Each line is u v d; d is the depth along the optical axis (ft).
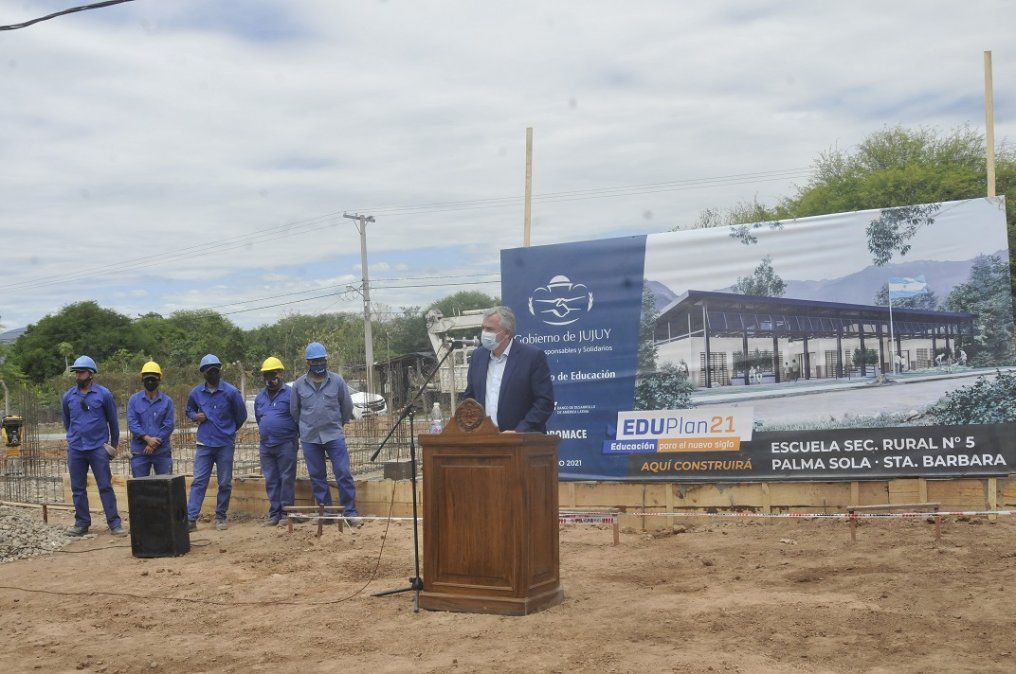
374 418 76.02
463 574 22.49
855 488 33.50
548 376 23.91
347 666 18.74
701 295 35.12
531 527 22.06
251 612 24.06
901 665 17.13
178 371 126.21
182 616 24.09
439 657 18.94
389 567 28.78
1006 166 144.66
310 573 28.43
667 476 35.19
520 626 20.81
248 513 42.47
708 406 34.91
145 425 39.99
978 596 21.54
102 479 39.32
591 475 36.04
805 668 17.12
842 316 33.83
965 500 32.60
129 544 36.83
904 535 29.53
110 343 236.63
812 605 21.44
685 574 25.76
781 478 34.01
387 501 38.93
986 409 32.45
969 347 32.60
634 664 17.69
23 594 27.96
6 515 41.68
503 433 21.84
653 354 35.53
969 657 17.43
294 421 38.91
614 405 35.88
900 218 33.37
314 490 38.37
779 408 34.24
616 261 35.99
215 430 39.42
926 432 32.91
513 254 37.24
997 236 32.53
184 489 33.86
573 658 18.30
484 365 24.44
